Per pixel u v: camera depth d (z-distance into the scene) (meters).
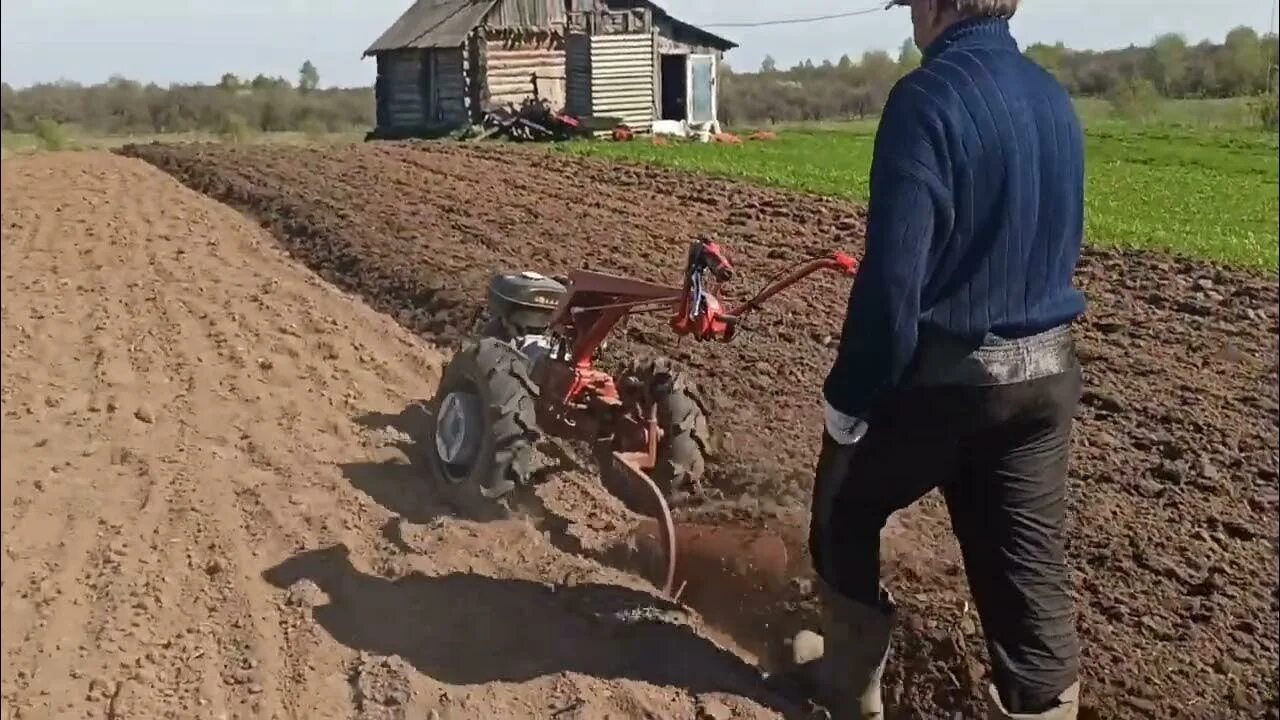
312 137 44.59
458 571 5.79
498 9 34.72
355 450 7.50
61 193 18.00
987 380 3.83
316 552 6.04
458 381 6.54
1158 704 4.94
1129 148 33.38
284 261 13.37
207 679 4.96
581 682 4.83
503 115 34.06
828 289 11.80
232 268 12.87
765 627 5.41
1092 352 10.01
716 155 26.80
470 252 13.27
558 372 6.29
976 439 3.96
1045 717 4.03
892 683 5.12
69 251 13.58
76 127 45.34
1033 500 4.04
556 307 6.76
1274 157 30.61
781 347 9.72
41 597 5.65
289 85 54.09
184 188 19.02
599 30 35.59
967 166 3.73
